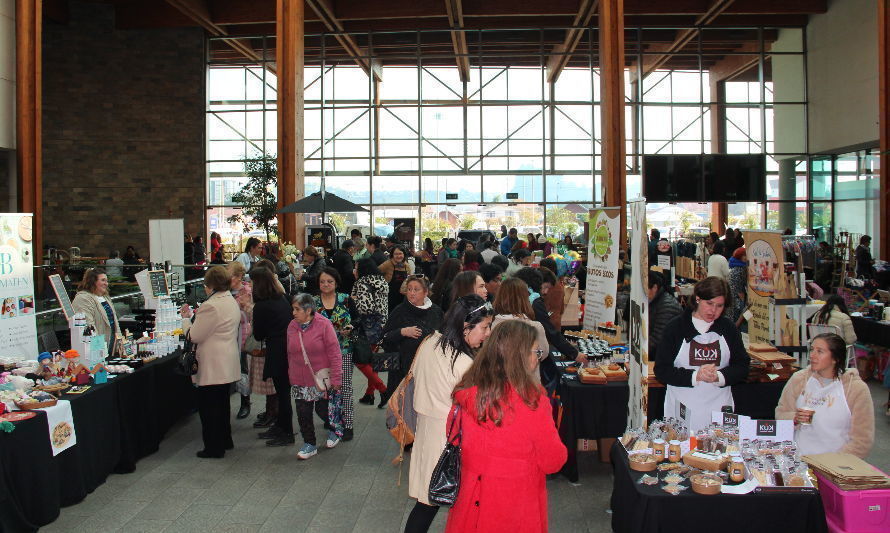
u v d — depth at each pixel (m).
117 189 20.78
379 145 21.97
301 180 15.41
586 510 4.69
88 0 20.47
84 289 6.57
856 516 3.33
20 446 4.16
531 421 2.81
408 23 21.47
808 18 21.58
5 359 5.13
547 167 21.91
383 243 14.20
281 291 6.27
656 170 21.02
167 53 20.83
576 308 7.63
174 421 6.56
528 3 20.12
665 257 8.75
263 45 21.48
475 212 22.00
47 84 20.53
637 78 21.94
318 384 5.80
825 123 20.73
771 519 3.35
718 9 19.69
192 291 10.45
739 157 21.11
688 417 4.18
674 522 3.36
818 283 17.75
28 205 13.99
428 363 3.58
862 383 3.92
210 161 21.55
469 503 2.83
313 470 5.59
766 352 5.30
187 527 4.46
